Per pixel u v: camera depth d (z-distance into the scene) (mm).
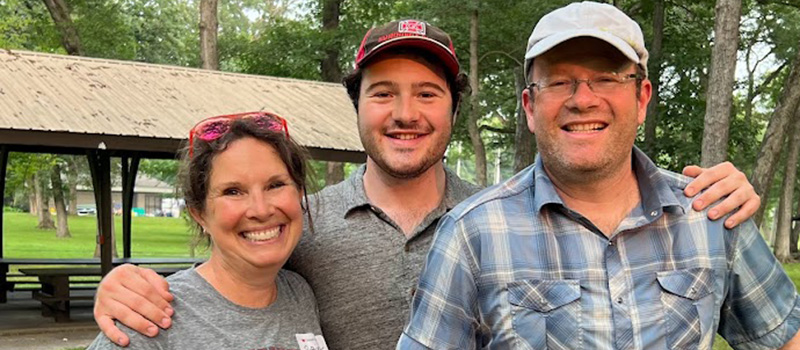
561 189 2252
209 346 2146
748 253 2227
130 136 9516
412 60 2625
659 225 2195
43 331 10086
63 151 13273
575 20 2170
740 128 24906
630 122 2180
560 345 2109
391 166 2615
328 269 2590
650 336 2088
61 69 11430
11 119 9023
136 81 11688
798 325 2264
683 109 24000
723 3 14508
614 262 2152
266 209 2229
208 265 2328
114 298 2098
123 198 14508
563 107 2174
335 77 25172
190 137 2338
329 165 23453
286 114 11688
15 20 21172
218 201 2234
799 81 17141
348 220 2646
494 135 33125
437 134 2662
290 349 2266
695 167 2324
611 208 2230
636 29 2213
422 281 2271
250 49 24594
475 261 2207
